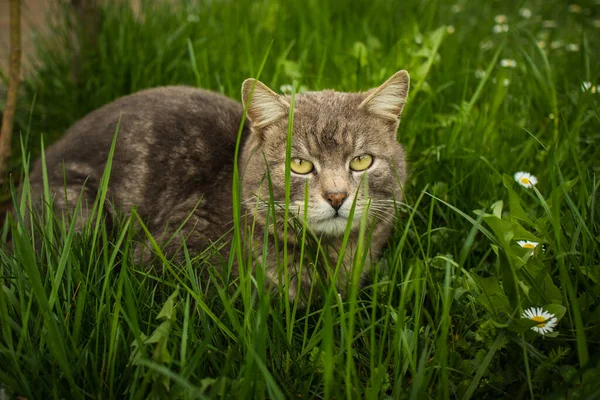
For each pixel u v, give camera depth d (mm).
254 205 539
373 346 418
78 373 435
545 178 617
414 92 699
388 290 524
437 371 446
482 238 585
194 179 578
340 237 543
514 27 876
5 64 934
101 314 457
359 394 414
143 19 971
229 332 446
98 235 536
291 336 462
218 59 841
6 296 463
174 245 556
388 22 931
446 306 415
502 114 733
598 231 507
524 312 448
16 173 715
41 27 1066
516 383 449
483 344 467
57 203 572
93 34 829
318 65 831
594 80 722
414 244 561
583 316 460
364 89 736
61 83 805
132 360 429
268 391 413
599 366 415
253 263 539
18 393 430
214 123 602
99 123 608
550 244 470
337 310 500
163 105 609
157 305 490
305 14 991
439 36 772
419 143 702
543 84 714
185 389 408
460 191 630
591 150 665
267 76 810
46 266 502
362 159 543
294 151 531
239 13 976
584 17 1193
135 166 581
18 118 756
